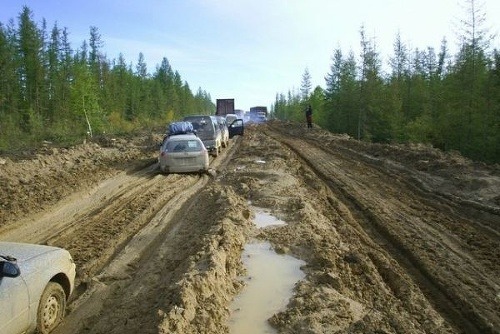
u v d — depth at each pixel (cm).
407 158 1797
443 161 1572
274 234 788
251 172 1402
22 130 3494
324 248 695
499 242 768
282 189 1177
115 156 2016
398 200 1102
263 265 661
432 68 5097
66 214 990
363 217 949
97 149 2109
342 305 508
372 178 1437
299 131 4116
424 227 855
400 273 627
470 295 559
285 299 545
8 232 848
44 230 866
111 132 3825
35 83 4353
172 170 1559
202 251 642
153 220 922
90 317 513
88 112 3534
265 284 592
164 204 1079
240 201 1011
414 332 455
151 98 6994
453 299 551
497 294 563
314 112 6519
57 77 4484
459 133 2973
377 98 4253
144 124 5431
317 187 1267
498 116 2823
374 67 4419
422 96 4294
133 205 1061
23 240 802
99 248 750
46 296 468
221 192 1078
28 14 4338
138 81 6650
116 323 489
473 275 622
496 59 2922
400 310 516
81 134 3148
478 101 2908
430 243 757
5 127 3180
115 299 557
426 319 495
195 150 1562
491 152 2788
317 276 598
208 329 452
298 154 2198
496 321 496
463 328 488
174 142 1580
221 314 493
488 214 945
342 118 4878
